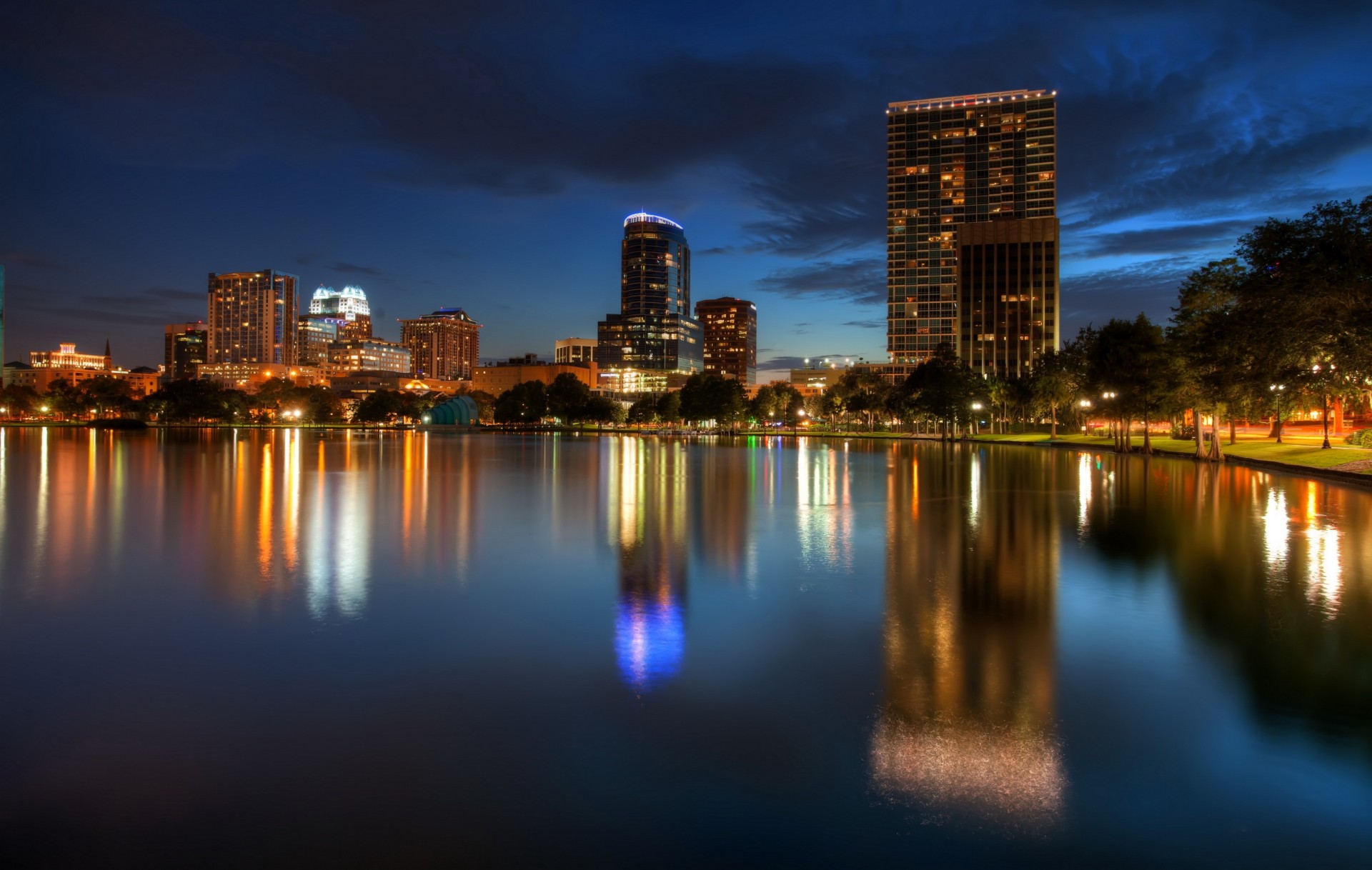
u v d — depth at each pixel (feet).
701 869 17.15
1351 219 111.55
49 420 638.12
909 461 179.83
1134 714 25.68
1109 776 21.38
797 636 34.50
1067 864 17.46
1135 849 18.04
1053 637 34.47
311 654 31.89
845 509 83.61
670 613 38.68
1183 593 43.11
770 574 48.32
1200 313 184.55
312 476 128.47
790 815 19.40
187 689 27.81
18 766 21.89
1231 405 172.14
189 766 21.90
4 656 31.60
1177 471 148.46
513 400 636.89
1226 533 66.28
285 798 20.18
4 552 55.88
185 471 135.64
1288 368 128.26
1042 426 423.23
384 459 182.91
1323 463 145.18
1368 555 55.11
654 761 22.24
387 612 38.70
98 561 52.60
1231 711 25.94
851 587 44.57
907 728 24.53
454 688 27.91
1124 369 216.13
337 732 24.09
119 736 23.77
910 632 35.22
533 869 17.16
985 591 43.75
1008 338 593.42
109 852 17.87
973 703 26.61
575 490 105.40
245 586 44.75
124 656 31.58
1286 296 116.37
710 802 19.99
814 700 26.84
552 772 21.53
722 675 29.35
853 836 18.44
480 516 77.41
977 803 20.04
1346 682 28.63
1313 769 21.84
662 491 105.19
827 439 382.83
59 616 37.78
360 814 19.43
